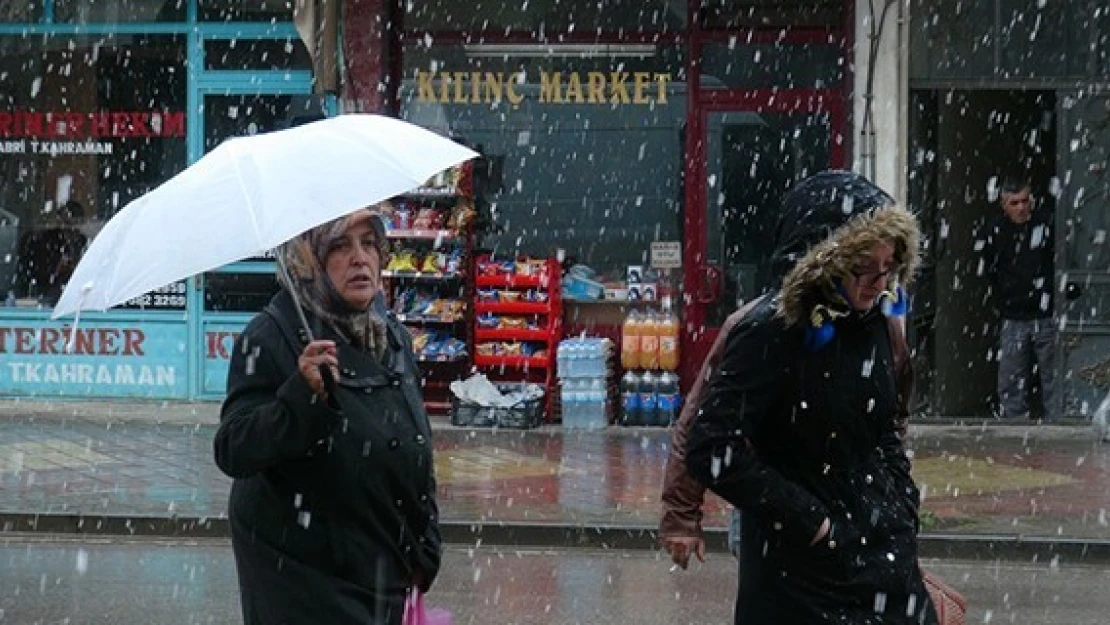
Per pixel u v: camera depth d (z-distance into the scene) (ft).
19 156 59.77
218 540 39.70
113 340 59.26
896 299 15.66
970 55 55.47
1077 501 42.80
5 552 37.88
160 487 43.88
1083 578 36.22
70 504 41.42
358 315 15.40
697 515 17.63
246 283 58.49
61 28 59.16
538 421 55.93
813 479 15.44
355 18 56.65
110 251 14.23
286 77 58.39
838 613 15.21
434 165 14.98
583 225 57.36
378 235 15.51
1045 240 56.34
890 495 15.81
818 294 15.26
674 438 17.58
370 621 15.07
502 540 39.65
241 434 14.53
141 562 36.70
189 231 13.93
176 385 59.16
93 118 59.36
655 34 56.75
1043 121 59.16
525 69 57.26
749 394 15.31
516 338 56.70
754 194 56.70
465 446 51.85
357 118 15.47
